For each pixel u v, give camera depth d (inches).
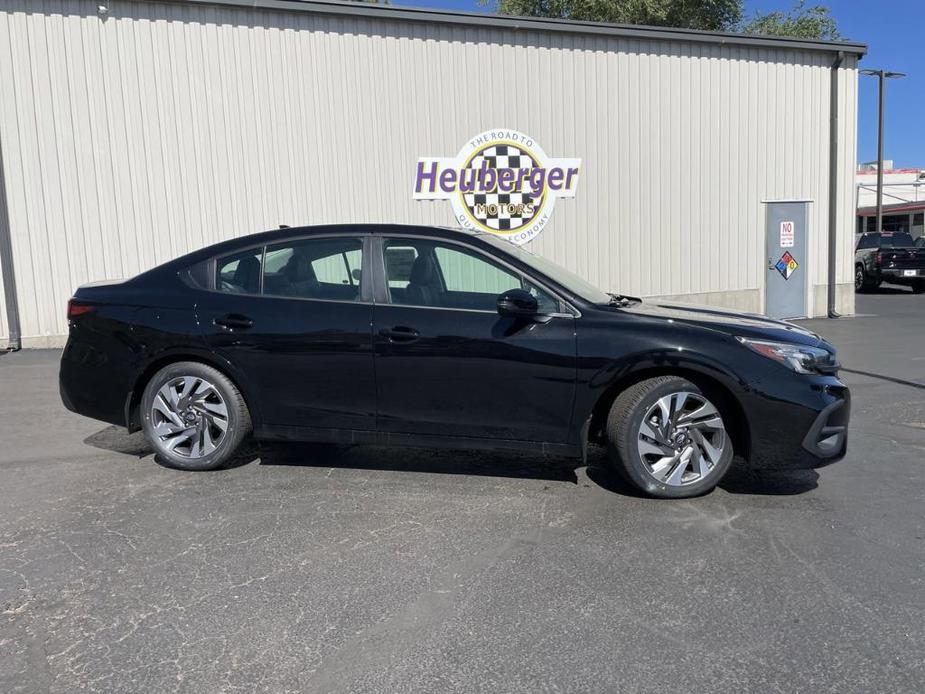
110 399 198.8
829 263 552.1
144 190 418.9
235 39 423.5
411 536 156.8
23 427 248.7
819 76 534.6
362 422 186.9
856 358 379.6
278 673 108.8
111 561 144.6
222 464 197.2
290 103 435.2
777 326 185.6
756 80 520.4
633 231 506.0
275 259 196.4
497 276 184.7
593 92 487.2
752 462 172.7
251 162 433.1
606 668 110.2
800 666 110.5
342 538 155.8
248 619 123.6
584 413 175.2
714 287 528.1
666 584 135.8
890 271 806.5
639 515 168.6
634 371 172.6
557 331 175.8
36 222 405.4
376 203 455.2
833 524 163.5
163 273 201.8
